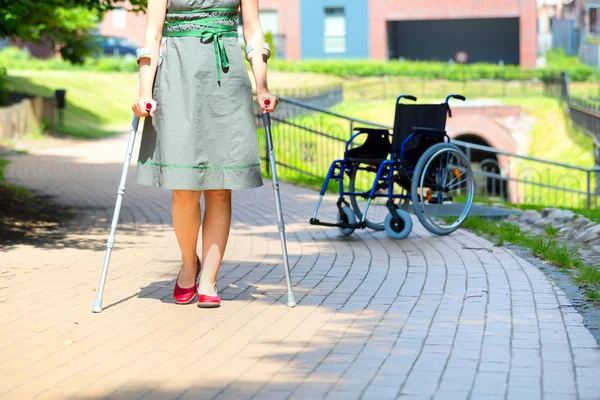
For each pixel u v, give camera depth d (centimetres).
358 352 553
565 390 471
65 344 584
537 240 936
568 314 638
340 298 709
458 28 5550
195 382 500
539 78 4481
